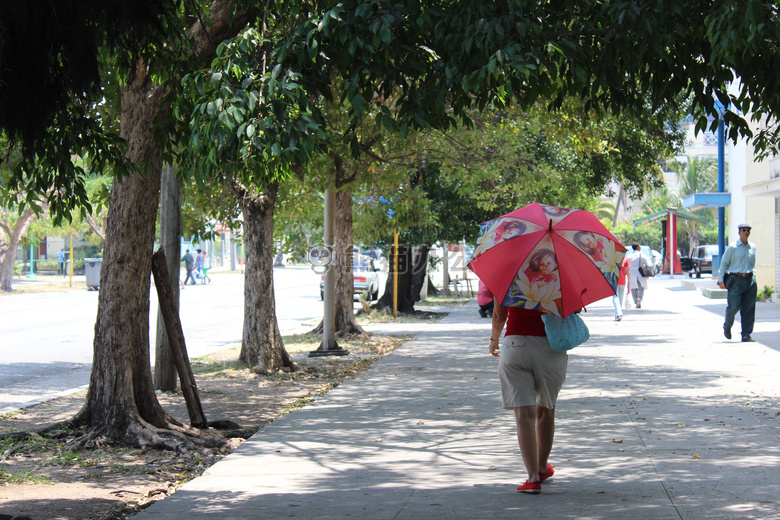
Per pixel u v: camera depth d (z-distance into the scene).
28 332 18.91
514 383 5.31
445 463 6.30
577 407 8.34
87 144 7.20
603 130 14.80
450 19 5.38
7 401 9.66
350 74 5.37
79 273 56.50
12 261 35.97
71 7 5.14
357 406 8.89
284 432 7.58
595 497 5.19
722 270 13.92
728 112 6.34
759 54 5.70
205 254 45.78
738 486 5.35
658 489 5.33
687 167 69.94
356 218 19.27
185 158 6.28
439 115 5.52
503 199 22.44
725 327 14.05
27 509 5.28
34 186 7.77
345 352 13.98
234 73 5.48
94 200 10.86
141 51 6.53
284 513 5.05
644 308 22.77
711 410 8.01
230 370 11.87
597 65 5.91
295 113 5.30
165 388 10.35
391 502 5.23
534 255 5.09
